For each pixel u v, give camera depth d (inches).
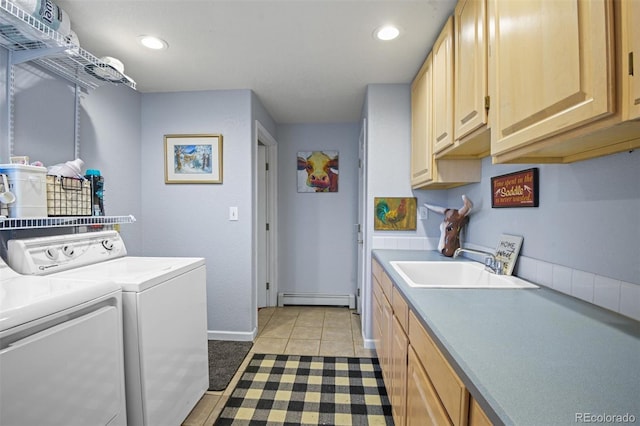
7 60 58.2
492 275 59.8
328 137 141.5
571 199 44.9
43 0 51.1
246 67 86.5
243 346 100.6
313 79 94.5
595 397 21.4
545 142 34.0
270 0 58.5
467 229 83.0
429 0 58.6
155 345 53.5
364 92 105.0
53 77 69.0
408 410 47.1
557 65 29.8
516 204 58.5
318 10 61.5
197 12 62.1
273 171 140.4
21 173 51.6
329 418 66.2
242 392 75.6
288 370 85.8
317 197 142.1
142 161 106.3
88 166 80.8
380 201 97.8
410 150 96.7
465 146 60.6
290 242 143.4
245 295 104.7
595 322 35.1
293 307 141.0
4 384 31.2
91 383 41.9
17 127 60.5
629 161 35.9
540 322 35.0
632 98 22.8
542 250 51.4
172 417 58.6
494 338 30.8
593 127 27.2
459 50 56.6
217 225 105.0
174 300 59.6
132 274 55.1
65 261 58.7
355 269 141.7
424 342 38.5
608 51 24.2
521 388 22.4
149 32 69.3
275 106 119.6
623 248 36.8
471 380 24.2
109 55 79.4
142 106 106.2
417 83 87.0
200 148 104.6
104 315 44.3
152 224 106.7
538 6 32.7
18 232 59.1
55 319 37.2
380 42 73.1
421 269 71.4
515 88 37.4
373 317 93.8
